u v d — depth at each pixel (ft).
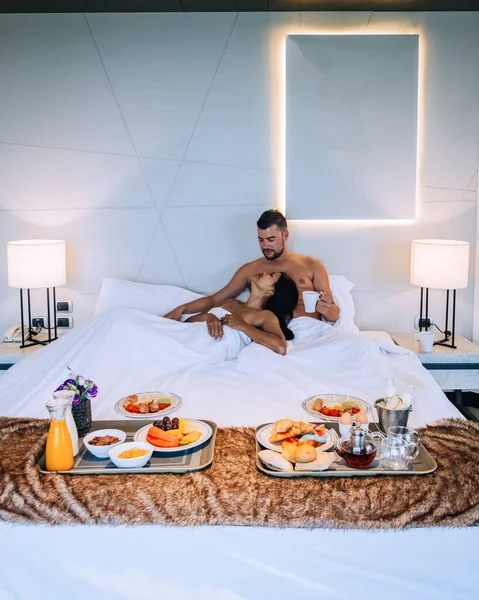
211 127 12.38
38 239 12.67
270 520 5.70
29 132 12.41
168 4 11.74
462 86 12.31
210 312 11.46
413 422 7.53
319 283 11.68
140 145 12.43
